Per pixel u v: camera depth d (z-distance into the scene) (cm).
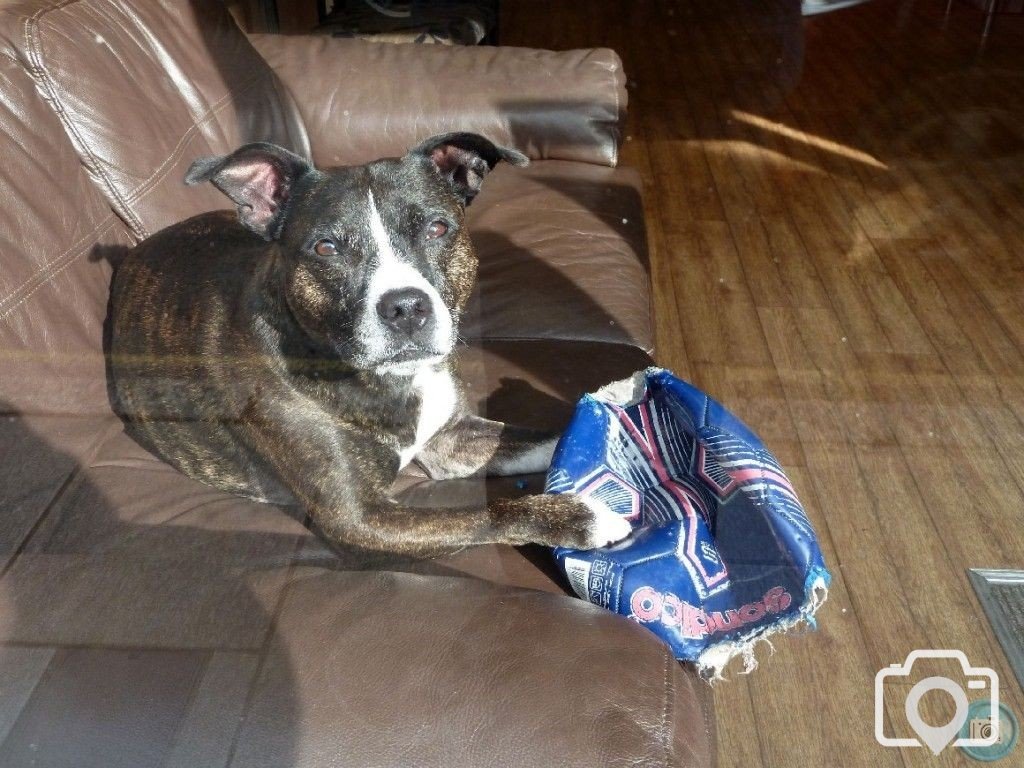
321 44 299
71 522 122
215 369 164
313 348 166
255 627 107
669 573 145
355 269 167
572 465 162
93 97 186
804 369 297
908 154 463
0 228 150
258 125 252
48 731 91
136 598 108
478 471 183
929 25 651
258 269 174
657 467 170
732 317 327
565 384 199
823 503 240
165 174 204
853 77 571
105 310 172
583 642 111
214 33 246
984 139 475
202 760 92
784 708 188
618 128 297
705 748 109
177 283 178
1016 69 573
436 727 98
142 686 96
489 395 194
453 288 181
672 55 614
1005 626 206
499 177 286
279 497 154
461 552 156
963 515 237
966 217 398
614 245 253
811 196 421
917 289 345
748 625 142
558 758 96
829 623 206
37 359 144
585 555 147
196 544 126
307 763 94
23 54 175
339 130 284
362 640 106
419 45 308
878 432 266
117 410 154
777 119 511
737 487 155
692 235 387
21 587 106
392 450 170
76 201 174
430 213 174
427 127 286
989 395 284
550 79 293
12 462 124
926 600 213
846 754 179
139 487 138
